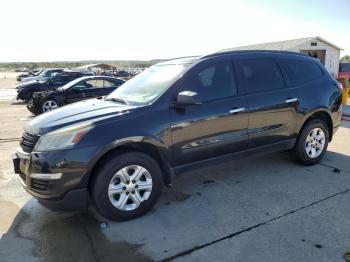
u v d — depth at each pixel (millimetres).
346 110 10734
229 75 4180
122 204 3441
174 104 3682
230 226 3350
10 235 3297
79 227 3426
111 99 4309
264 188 4281
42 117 3723
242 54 4402
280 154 5680
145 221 3502
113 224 3463
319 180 4516
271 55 4695
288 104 4582
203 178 4691
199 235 3199
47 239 3211
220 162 4152
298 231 3205
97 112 3564
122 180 3443
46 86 15383
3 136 8023
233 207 3766
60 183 3160
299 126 4805
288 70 4770
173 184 4512
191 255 2887
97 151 3217
